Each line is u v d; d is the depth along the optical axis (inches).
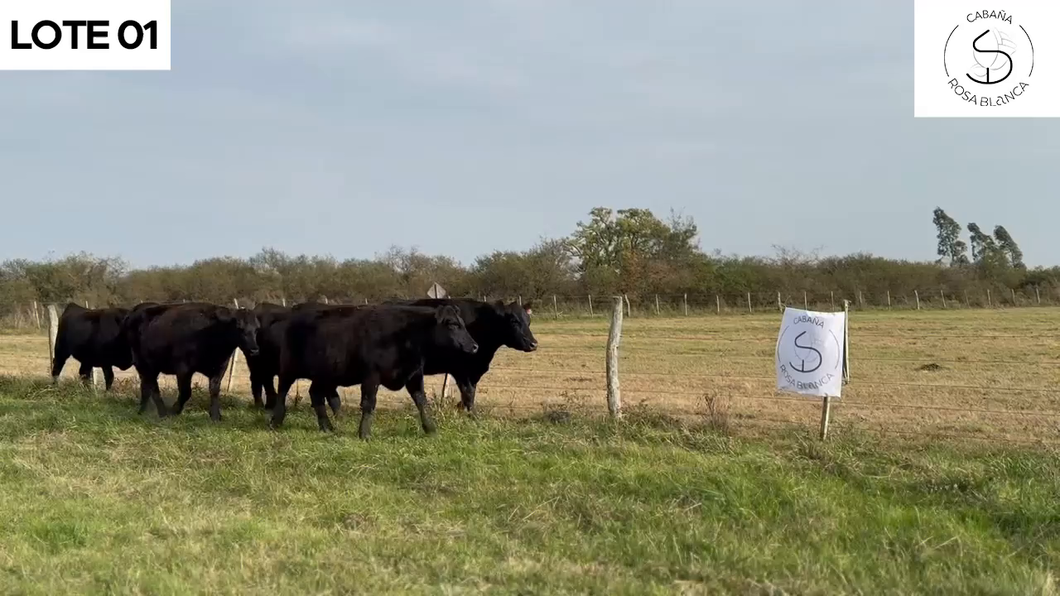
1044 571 231.3
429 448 384.8
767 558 240.2
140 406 536.7
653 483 310.0
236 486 330.6
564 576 229.0
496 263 1876.2
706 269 1870.1
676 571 235.3
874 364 764.6
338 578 224.4
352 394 618.2
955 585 218.8
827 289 1836.9
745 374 724.0
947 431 435.2
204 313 510.6
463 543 257.3
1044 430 434.9
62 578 223.9
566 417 453.4
